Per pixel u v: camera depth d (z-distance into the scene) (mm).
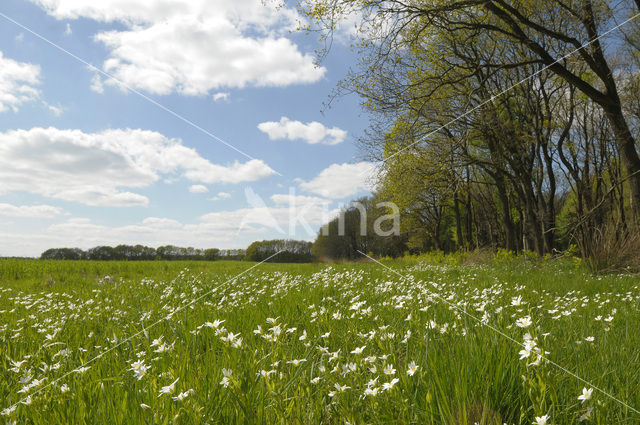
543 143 18734
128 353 2779
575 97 19062
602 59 11055
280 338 2527
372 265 8180
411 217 28500
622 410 1662
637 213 10602
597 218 17875
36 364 2637
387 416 1634
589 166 24062
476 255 16078
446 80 14203
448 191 15312
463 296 4684
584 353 2342
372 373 1987
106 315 4496
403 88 13180
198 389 1793
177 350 2559
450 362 1922
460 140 15023
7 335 3605
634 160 10867
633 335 2807
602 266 8977
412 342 2477
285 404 1710
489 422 1556
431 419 1576
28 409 1878
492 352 1962
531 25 10727
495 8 10797
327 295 4977
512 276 8250
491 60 16109
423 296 4211
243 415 1579
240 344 2252
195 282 7523
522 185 19234
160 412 1612
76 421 1679
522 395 1713
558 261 11984
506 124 16188
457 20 13250
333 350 2604
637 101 18531
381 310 3713
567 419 1569
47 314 4961
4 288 8555
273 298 4816
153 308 4715
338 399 1763
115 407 1749
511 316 3307
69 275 11922
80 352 2869
